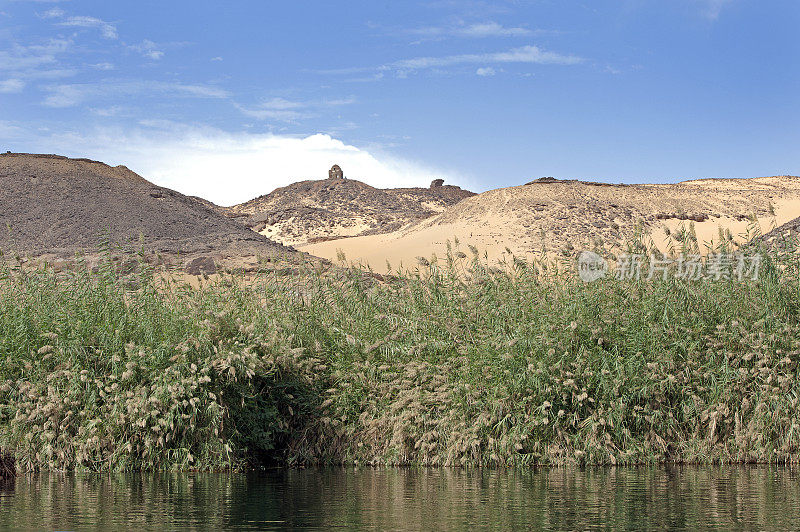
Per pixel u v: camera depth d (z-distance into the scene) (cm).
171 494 804
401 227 9188
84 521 659
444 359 1095
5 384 995
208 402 987
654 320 1075
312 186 13062
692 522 650
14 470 970
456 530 620
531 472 960
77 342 998
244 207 12912
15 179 7144
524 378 1017
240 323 1069
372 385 1095
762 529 623
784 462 1031
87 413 977
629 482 871
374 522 654
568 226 6900
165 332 1027
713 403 1038
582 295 1076
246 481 898
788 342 1049
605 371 1015
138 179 8300
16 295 1098
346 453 1077
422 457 1054
